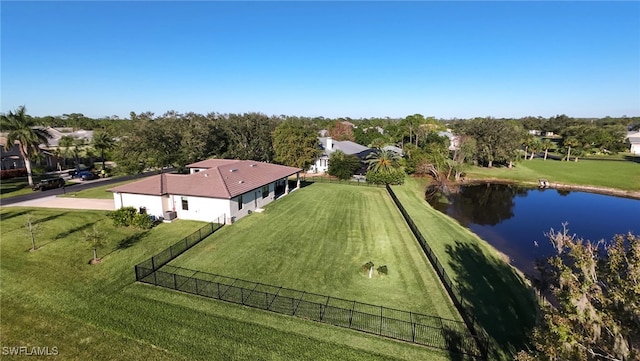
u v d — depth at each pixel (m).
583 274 8.56
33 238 21.52
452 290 17.00
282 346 12.78
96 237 19.69
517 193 50.50
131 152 47.59
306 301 16.06
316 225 27.88
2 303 15.04
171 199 28.83
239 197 29.19
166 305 15.30
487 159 69.62
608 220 36.22
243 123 58.09
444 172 59.19
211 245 22.86
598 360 7.66
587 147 90.75
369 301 16.39
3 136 54.06
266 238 24.42
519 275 21.39
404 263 21.02
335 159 54.41
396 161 53.75
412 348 12.97
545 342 8.37
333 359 12.21
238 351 12.41
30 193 38.03
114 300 15.59
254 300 16.03
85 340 12.76
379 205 35.91
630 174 61.34
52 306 14.91
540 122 169.12
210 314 14.70
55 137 70.38
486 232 31.58
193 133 51.28
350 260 21.12
